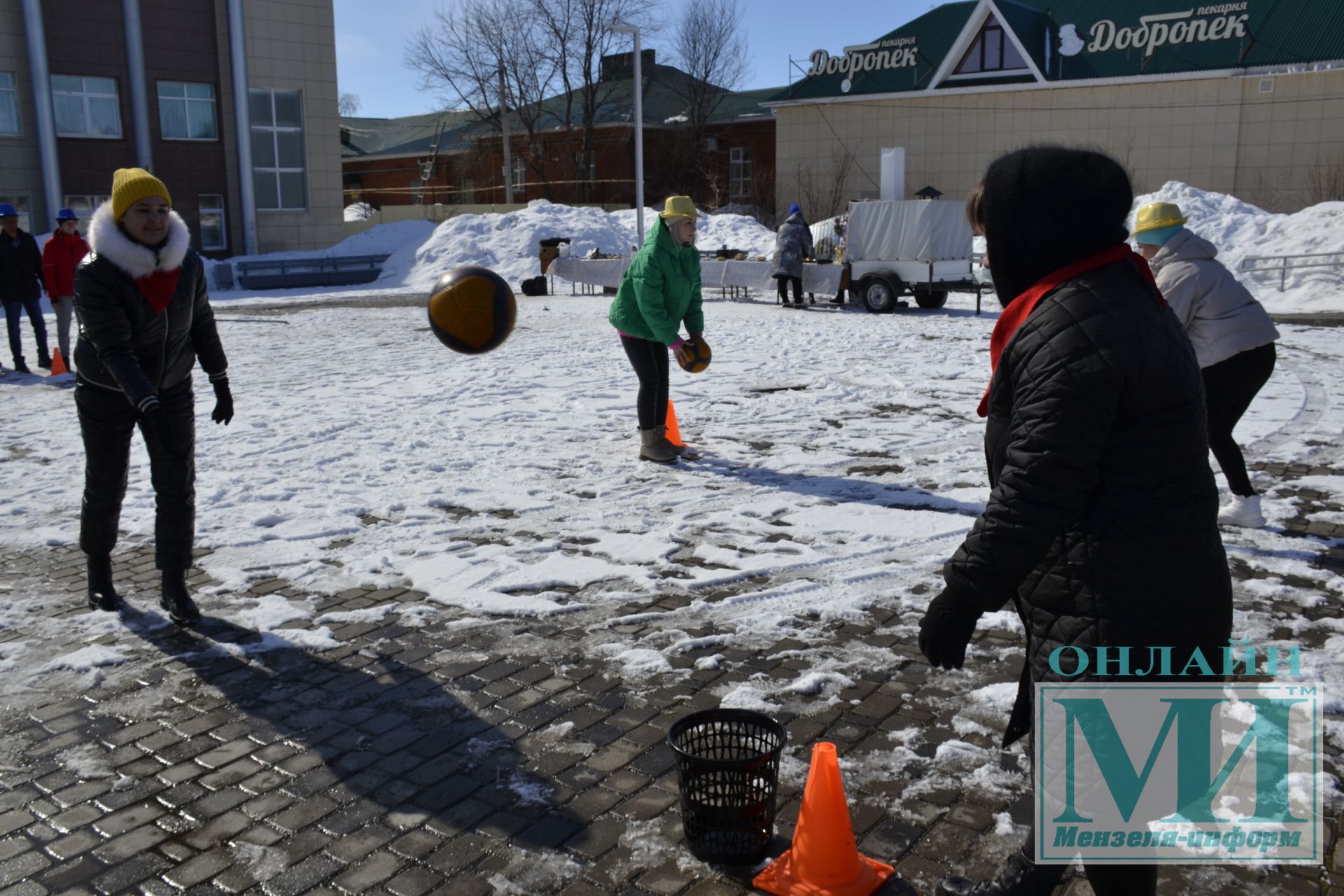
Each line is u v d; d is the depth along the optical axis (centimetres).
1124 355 205
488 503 668
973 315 1912
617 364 1301
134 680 415
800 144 4459
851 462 769
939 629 217
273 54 3528
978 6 4003
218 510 652
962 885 264
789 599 494
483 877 285
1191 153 3778
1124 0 4072
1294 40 3634
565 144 5353
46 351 1319
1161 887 274
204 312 471
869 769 338
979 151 4122
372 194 6278
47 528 625
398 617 479
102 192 3284
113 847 302
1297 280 2222
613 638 451
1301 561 529
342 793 329
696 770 283
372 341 1616
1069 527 215
